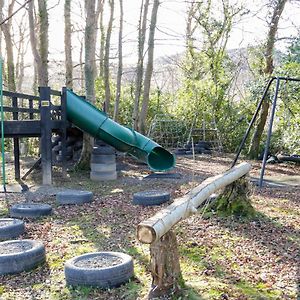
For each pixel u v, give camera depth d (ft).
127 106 59.06
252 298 9.80
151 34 47.06
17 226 15.56
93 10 32.45
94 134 30.37
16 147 29.40
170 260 9.56
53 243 14.69
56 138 36.96
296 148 41.22
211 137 58.08
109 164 29.78
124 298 10.03
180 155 51.06
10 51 49.78
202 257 12.89
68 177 30.50
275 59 44.24
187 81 60.85
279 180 30.19
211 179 14.84
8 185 26.78
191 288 10.15
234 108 57.67
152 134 55.06
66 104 29.53
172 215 9.36
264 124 44.52
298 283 10.87
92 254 12.05
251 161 43.14
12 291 10.74
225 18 61.46
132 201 21.59
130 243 14.55
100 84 60.23
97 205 20.97
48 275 11.77
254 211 18.02
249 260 12.67
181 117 59.36
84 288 10.64
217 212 17.75
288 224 16.87
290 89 37.37
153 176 30.83
